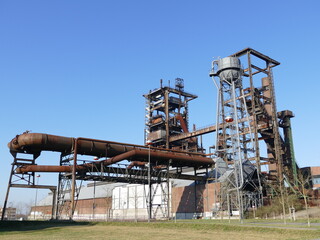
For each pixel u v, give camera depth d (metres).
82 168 57.44
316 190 77.38
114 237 31.44
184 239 28.80
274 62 90.62
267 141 86.69
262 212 62.25
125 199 91.44
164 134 111.06
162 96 118.94
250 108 85.19
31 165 55.59
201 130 97.44
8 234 36.47
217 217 65.69
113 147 58.16
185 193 76.19
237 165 69.38
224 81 81.12
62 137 54.91
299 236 28.72
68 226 49.28
